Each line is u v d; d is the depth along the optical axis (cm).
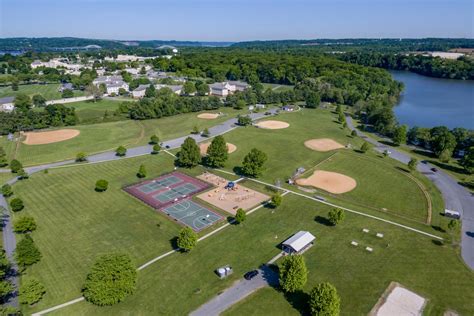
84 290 5759
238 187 9900
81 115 18362
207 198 9225
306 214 8375
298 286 5553
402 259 6650
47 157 12144
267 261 6581
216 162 10950
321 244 7125
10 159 11931
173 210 8581
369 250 6900
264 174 10800
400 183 10231
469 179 10625
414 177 10644
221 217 8238
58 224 7894
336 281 6012
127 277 5484
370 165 11638
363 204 8950
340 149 13162
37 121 15575
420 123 17950
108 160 11938
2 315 4975
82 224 7900
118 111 18012
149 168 11306
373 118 16562
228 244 7138
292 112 19212
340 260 6600
